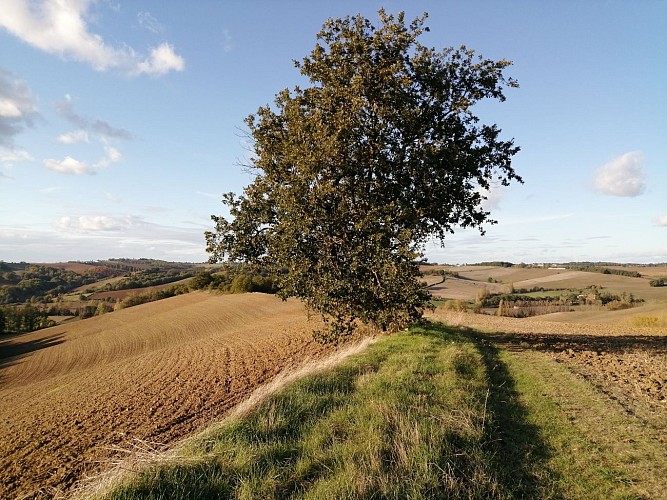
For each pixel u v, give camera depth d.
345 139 14.07
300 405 7.98
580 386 9.62
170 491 5.05
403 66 14.70
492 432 6.83
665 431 6.79
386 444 5.99
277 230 15.20
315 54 15.19
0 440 12.52
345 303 15.78
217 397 14.45
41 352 52.19
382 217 14.20
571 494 5.05
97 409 14.84
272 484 5.09
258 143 16.73
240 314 55.34
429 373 10.43
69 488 8.66
